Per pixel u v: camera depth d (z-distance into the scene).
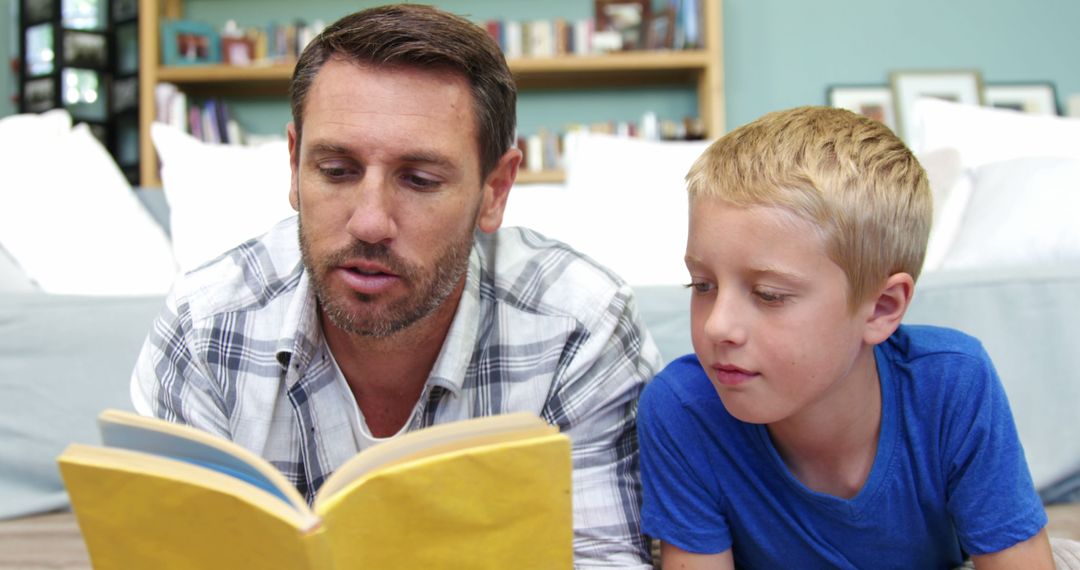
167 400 0.85
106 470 0.52
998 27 3.43
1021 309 1.26
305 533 0.47
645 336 0.97
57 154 1.83
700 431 0.80
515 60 3.14
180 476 0.51
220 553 0.52
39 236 1.71
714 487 0.81
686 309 1.32
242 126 3.43
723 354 0.69
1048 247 1.58
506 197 0.89
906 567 0.81
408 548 0.54
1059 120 2.16
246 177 1.83
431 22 0.75
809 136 0.71
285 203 1.79
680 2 3.24
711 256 0.69
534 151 3.26
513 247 0.98
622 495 0.88
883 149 0.73
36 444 1.23
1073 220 1.59
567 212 1.91
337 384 0.87
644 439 0.83
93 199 1.81
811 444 0.78
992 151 2.09
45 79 3.17
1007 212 1.66
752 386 0.69
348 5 3.42
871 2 3.41
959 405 0.75
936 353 0.78
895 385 0.78
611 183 1.94
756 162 0.69
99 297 1.30
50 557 1.02
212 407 0.85
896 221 0.71
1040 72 3.43
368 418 0.92
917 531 0.79
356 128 0.71
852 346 0.71
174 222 1.80
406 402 0.91
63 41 3.17
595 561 0.85
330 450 0.87
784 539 0.81
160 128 1.89
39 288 1.67
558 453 0.55
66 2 3.24
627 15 3.29
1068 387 1.23
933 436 0.76
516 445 0.53
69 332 1.26
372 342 0.81
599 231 1.86
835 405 0.74
